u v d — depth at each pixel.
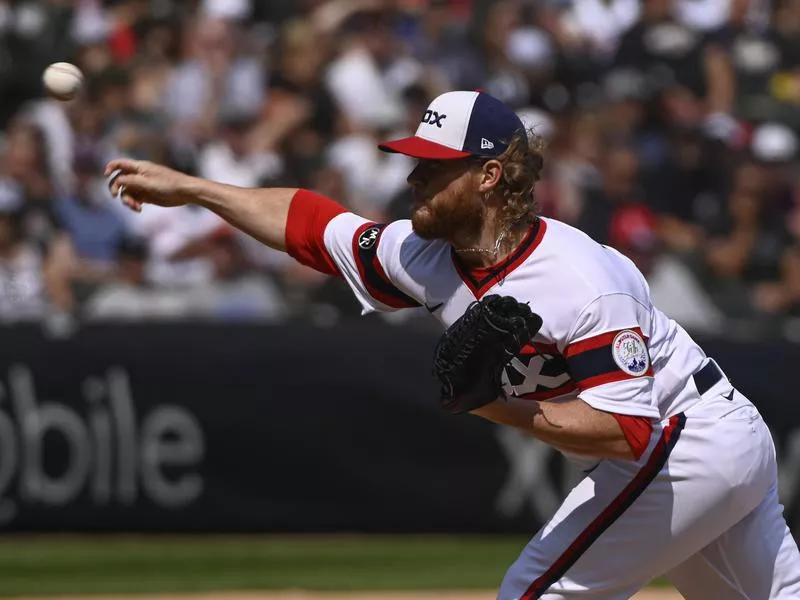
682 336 13.73
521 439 28.44
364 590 23.50
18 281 31.42
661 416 13.36
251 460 27.88
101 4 42.28
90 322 27.62
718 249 35.78
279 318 31.56
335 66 39.56
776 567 13.71
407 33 42.59
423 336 28.44
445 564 25.88
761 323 33.72
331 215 14.27
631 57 43.22
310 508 28.00
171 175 14.60
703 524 13.17
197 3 42.47
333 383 28.11
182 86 39.00
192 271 32.44
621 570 13.15
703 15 45.03
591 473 13.37
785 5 46.53
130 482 27.55
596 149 37.88
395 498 28.19
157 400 27.66
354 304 31.77
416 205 12.81
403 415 28.20
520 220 12.80
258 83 39.28
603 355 12.30
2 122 41.12
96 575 24.44
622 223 35.88
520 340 11.80
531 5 43.66
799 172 39.50
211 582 23.98
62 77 15.35
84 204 33.50
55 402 27.36
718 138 39.91
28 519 27.25
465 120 12.50
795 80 44.69
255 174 35.72
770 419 28.59
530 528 28.44
